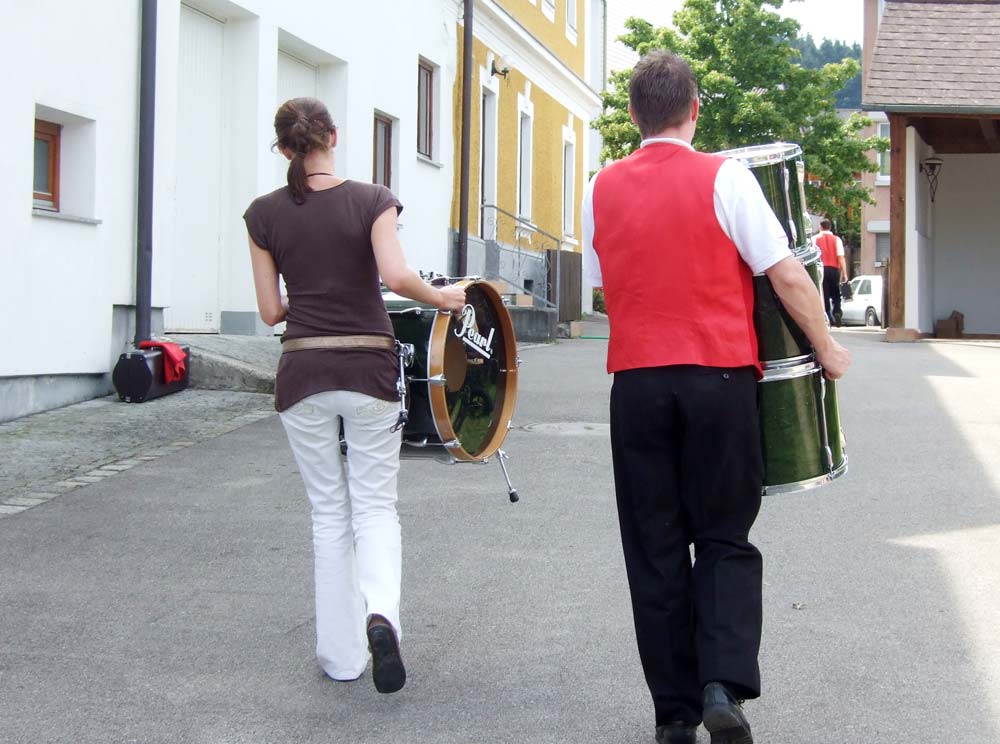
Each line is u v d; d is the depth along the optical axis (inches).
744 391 134.1
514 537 241.8
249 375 415.8
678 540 139.3
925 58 753.0
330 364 154.0
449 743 143.9
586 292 1126.4
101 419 360.8
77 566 218.2
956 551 230.2
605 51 1368.1
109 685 162.4
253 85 500.7
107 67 393.4
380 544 155.3
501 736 146.0
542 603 199.2
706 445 133.8
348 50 587.8
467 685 163.2
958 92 734.5
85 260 386.0
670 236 133.7
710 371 132.8
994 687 161.0
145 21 404.8
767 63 1168.2
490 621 189.9
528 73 933.2
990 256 961.5
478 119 807.1
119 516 253.9
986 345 700.7
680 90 137.6
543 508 267.3
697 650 134.6
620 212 137.4
